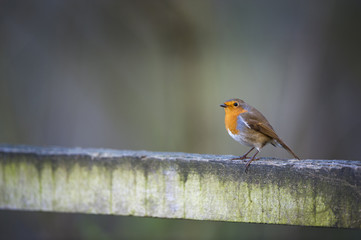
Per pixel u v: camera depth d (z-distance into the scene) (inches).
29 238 368.5
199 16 522.9
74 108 539.5
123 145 527.2
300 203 147.1
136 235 358.3
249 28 540.1
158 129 518.9
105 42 554.9
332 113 482.6
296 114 487.5
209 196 155.9
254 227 367.2
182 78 525.3
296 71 499.8
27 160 173.5
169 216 160.4
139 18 535.8
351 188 142.2
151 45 542.0
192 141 504.7
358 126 477.1
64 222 374.9
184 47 525.7
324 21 486.9
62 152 170.2
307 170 145.4
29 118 509.7
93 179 167.2
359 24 477.1
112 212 166.4
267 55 544.1
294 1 525.3
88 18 548.4
